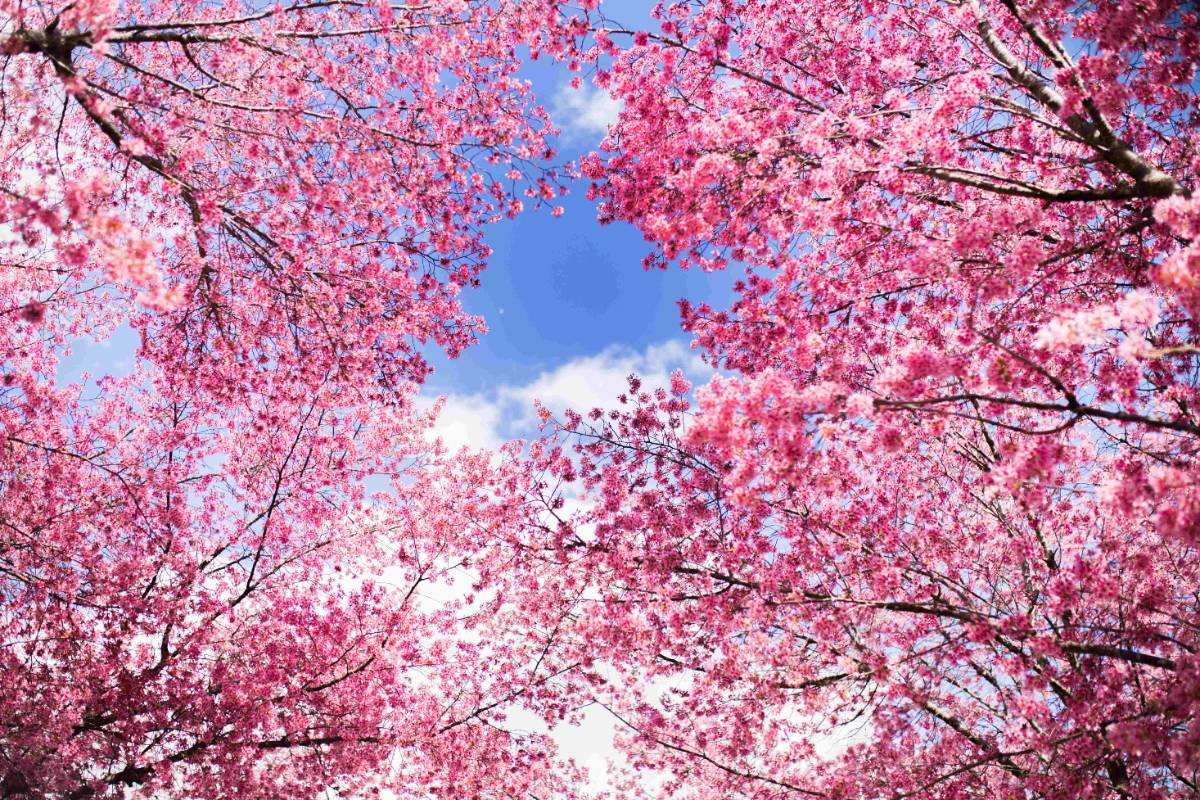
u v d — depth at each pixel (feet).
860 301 27.61
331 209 28.89
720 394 18.49
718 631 28.89
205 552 41.39
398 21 27.37
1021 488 16.84
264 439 42.78
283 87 24.58
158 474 38.68
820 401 17.34
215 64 28.45
